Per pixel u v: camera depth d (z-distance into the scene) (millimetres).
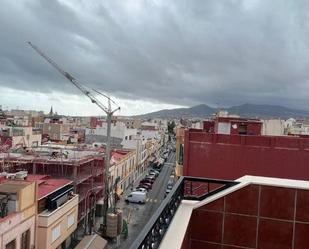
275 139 16344
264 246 4652
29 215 20047
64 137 63188
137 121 113062
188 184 6973
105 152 39469
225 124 23484
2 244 16859
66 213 24969
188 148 17047
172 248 3123
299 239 4594
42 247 21172
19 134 45594
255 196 4672
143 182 57312
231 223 4672
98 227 32562
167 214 3611
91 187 34031
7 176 23656
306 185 4641
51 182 26828
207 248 4684
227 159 16672
